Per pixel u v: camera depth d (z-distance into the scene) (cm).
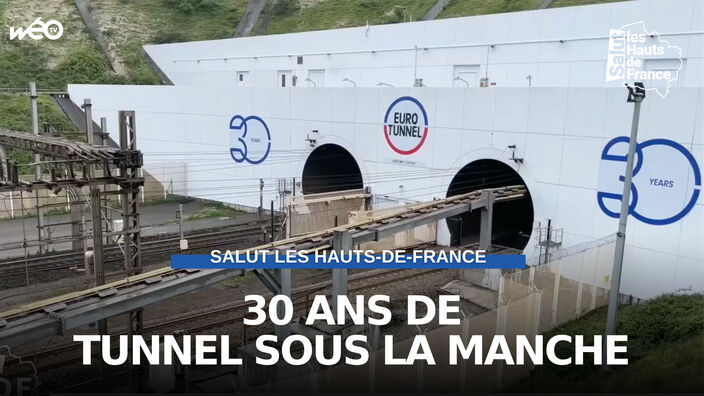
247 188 4147
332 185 4119
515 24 3566
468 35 3784
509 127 2767
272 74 5072
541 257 2555
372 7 7962
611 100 2411
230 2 8544
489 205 2595
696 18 2853
